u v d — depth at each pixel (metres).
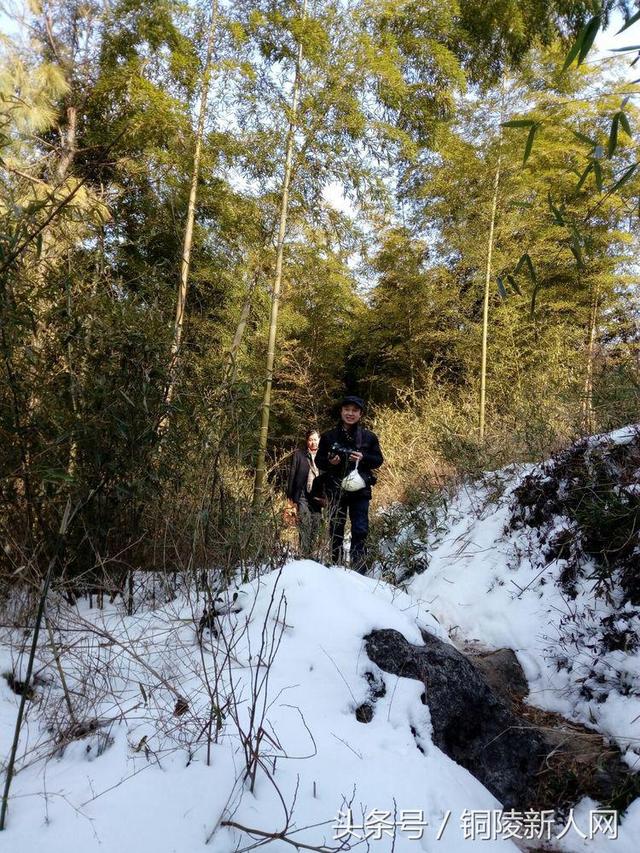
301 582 2.72
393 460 7.58
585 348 8.06
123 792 1.74
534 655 3.42
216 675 2.05
